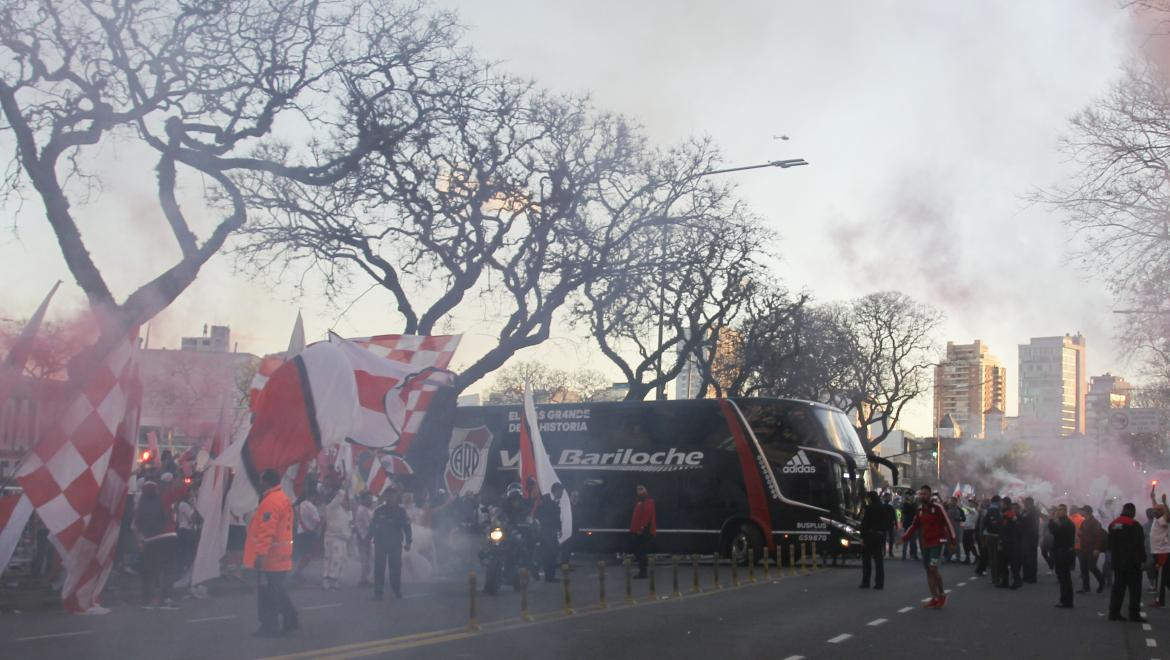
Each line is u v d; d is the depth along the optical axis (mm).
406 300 30281
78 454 15672
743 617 17312
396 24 23188
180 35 19906
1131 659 13633
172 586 17531
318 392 20266
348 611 17391
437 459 29406
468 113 25422
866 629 16047
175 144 20297
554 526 25375
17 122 18531
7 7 18328
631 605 19188
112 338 16953
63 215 18453
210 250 20047
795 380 57625
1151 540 22766
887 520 24188
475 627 14961
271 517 13680
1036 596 23516
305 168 22344
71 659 11539
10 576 19703
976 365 122938
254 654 12086
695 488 32938
